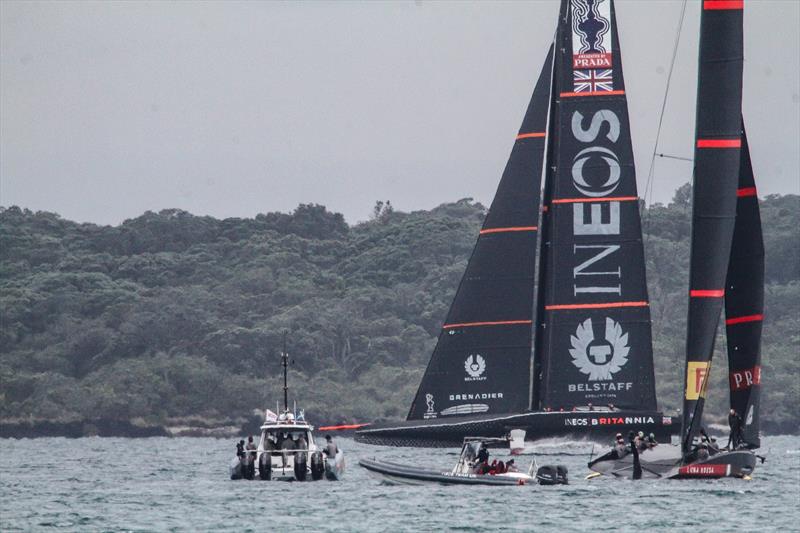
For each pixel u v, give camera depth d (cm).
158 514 18862
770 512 18650
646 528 17350
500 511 18600
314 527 17475
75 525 17950
